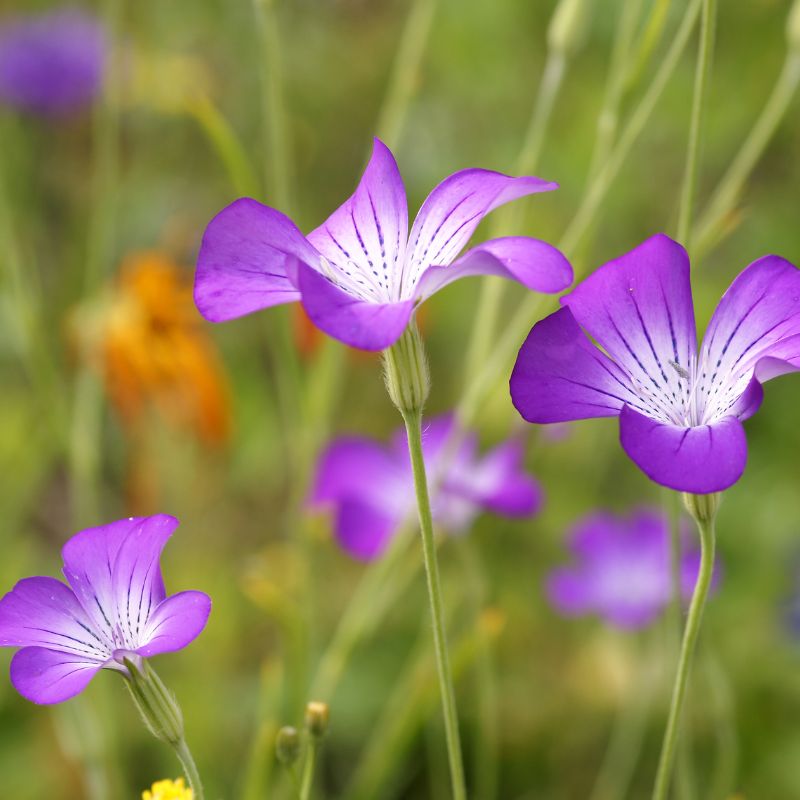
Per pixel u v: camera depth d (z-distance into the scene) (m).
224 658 0.87
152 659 0.83
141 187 1.22
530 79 1.17
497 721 0.83
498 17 1.17
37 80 1.17
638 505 0.94
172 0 1.30
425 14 0.68
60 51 1.18
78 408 0.78
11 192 1.15
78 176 1.27
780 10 1.07
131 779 0.79
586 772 0.83
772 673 0.85
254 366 1.10
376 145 0.55
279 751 0.56
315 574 0.91
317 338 0.80
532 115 1.16
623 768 0.80
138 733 0.79
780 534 0.93
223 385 0.86
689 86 1.04
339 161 1.26
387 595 0.68
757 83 1.08
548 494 0.95
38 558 1.00
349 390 1.10
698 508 0.53
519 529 0.93
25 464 0.96
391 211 0.55
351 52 1.29
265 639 0.90
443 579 0.87
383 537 0.70
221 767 0.79
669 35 1.02
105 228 0.81
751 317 0.54
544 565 0.92
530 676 0.86
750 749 0.81
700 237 0.62
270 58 0.65
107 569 0.54
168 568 0.90
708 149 1.08
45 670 0.54
